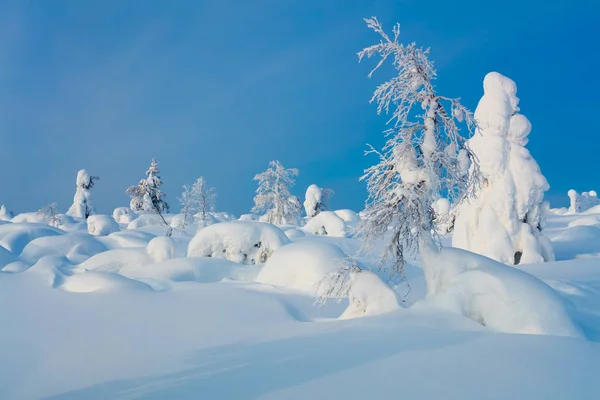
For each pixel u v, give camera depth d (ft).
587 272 42.83
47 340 22.03
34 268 40.91
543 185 57.16
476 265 24.43
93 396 14.62
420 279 41.81
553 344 17.76
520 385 13.35
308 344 18.75
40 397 15.16
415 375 14.32
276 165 126.52
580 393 12.76
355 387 13.46
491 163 57.16
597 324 24.38
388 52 27.63
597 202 218.79
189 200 107.14
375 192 27.96
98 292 32.55
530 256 55.52
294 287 35.53
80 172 172.96
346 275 26.50
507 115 57.93
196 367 16.75
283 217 126.00
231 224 51.06
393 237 27.09
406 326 20.52
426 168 26.09
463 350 16.93
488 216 57.62
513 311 21.09
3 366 18.74
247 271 44.86
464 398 12.42
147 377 16.02
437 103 27.32
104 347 20.56
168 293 32.78
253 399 13.00
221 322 24.41
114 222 115.75
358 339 18.89
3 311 27.61
